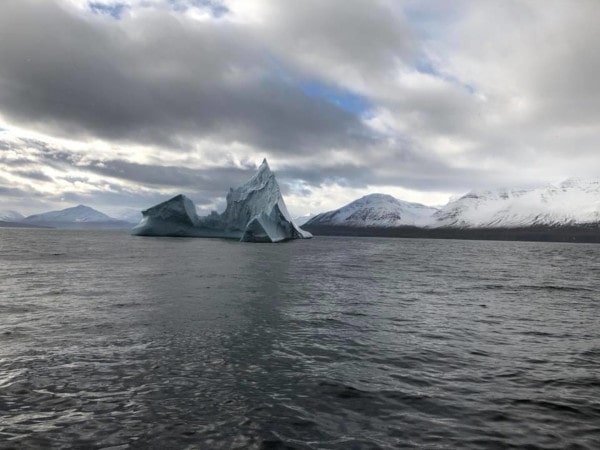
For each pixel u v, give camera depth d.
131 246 50.75
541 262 44.41
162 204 78.56
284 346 8.76
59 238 77.00
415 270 29.67
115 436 4.82
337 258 40.19
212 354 8.04
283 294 16.03
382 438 4.90
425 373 7.28
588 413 5.73
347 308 13.47
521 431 5.15
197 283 18.48
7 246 48.53
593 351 8.99
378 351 8.58
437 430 5.14
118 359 7.61
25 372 6.85
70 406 5.61
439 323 11.54
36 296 14.44
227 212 76.44
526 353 8.72
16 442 4.64
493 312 13.59
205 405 5.73
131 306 12.74
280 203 71.50
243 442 4.74
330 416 5.48
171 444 4.67
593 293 19.02
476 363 7.93
